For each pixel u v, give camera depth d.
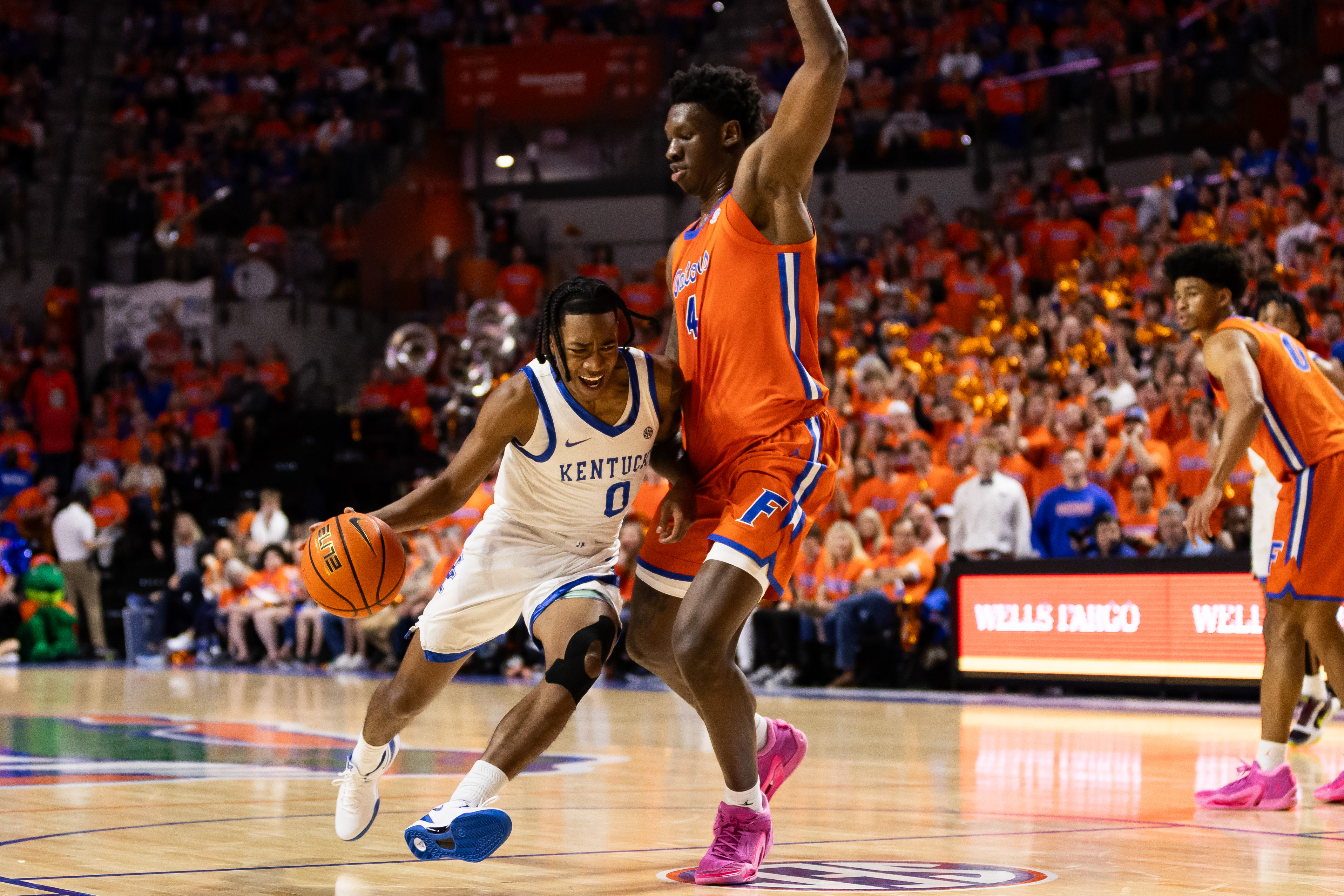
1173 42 26.78
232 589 22.36
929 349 20.47
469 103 31.56
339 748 10.02
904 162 28.28
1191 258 7.48
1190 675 13.91
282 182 31.72
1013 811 6.90
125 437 27.95
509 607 5.36
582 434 5.23
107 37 36.25
